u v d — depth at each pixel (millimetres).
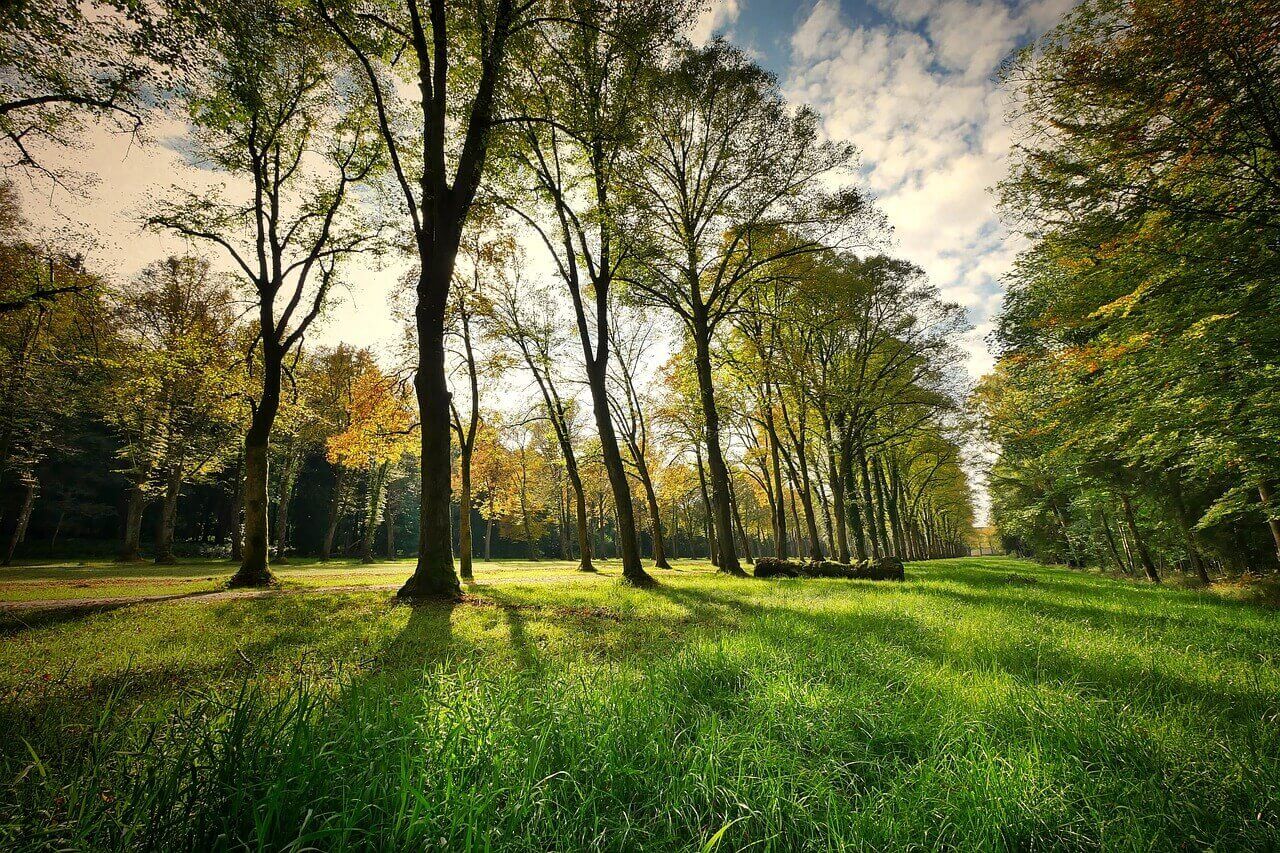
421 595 10945
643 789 2592
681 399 27469
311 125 16578
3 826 1841
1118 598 12484
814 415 30375
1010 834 2336
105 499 40844
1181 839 2389
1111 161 11211
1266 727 3568
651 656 5551
